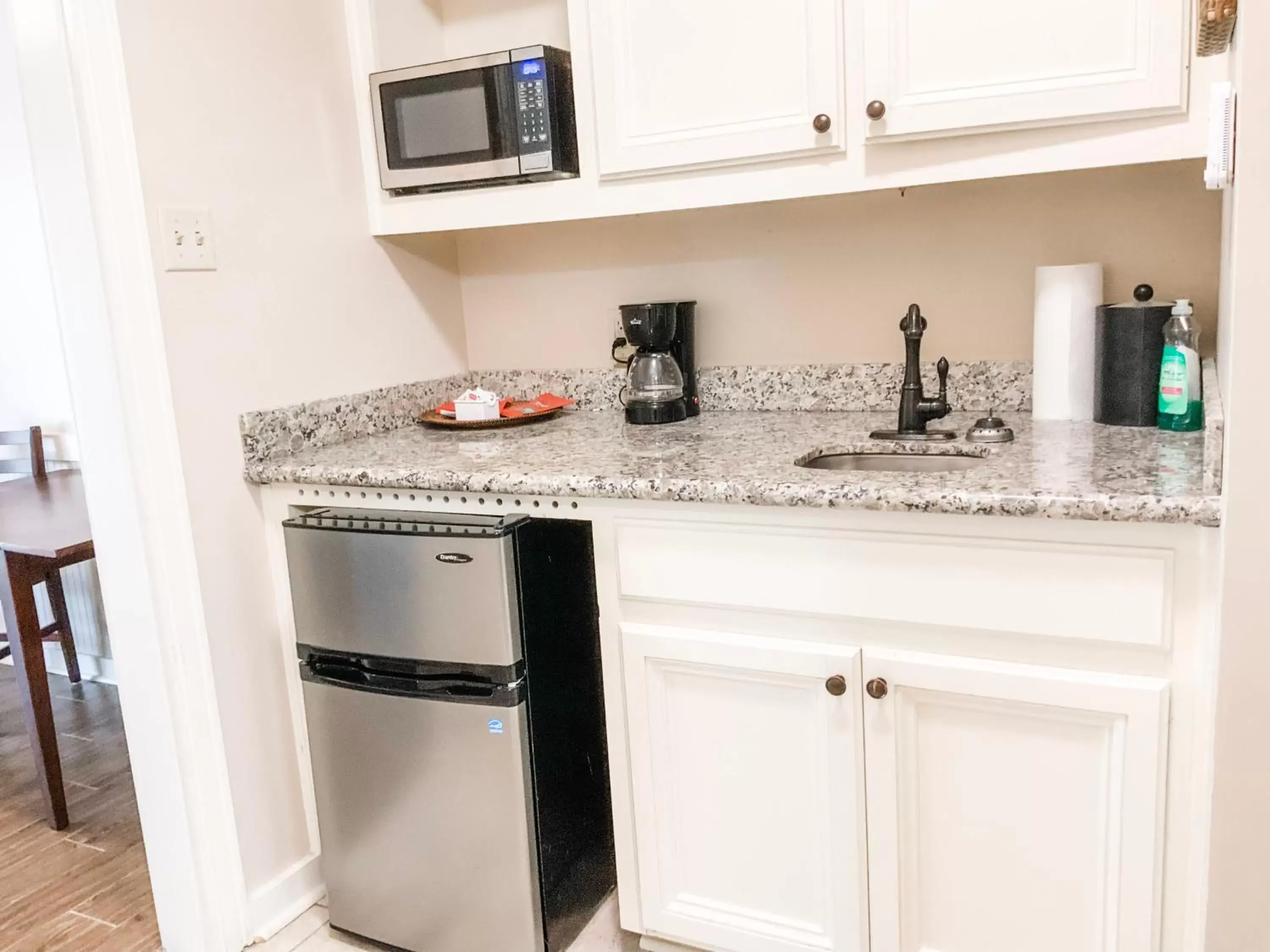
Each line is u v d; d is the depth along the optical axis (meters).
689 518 1.41
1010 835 1.31
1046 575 1.21
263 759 1.78
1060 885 1.30
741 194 1.65
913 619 1.30
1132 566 1.17
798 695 1.40
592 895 1.78
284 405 1.79
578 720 1.70
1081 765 1.25
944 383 1.71
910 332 1.68
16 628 2.14
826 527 1.32
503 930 1.62
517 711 1.52
